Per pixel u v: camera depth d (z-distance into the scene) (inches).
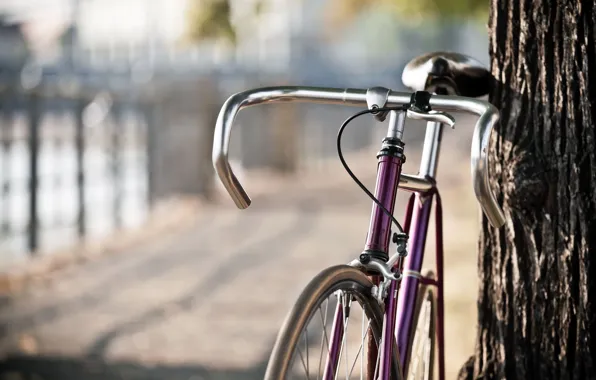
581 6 136.9
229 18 446.9
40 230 492.4
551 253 140.3
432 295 143.9
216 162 117.3
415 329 135.2
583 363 138.9
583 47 137.0
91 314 311.6
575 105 137.6
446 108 112.7
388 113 118.3
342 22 1185.4
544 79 139.8
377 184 114.9
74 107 534.6
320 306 106.4
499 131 144.0
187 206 589.3
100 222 567.8
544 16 139.6
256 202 626.5
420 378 143.3
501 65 144.0
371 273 115.6
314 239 474.9
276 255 429.1
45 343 269.4
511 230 144.0
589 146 136.9
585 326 138.4
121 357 253.6
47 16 1483.8
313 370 230.5
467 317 259.4
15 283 369.1
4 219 492.4
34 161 488.1
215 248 452.1
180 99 603.5
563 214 138.8
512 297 145.1
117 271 396.2
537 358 143.1
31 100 485.7
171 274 386.9
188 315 307.7
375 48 1621.6
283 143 812.6
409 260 135.3
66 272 395.5
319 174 844.0
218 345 267.3
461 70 140.6
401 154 115.6
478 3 569.0
